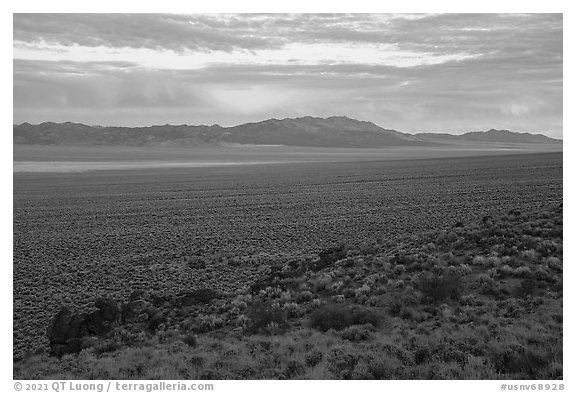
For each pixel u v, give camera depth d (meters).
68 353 22.00
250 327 21.59
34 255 46.69
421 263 26.23
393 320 20.12
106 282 36.03
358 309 21.12
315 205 75.38
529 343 16.27
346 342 18.05
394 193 85.25
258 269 37.16
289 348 18.00
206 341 20.56
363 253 32.81
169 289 32.81
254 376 15.98
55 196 104.31
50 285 35.72
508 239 27.45
